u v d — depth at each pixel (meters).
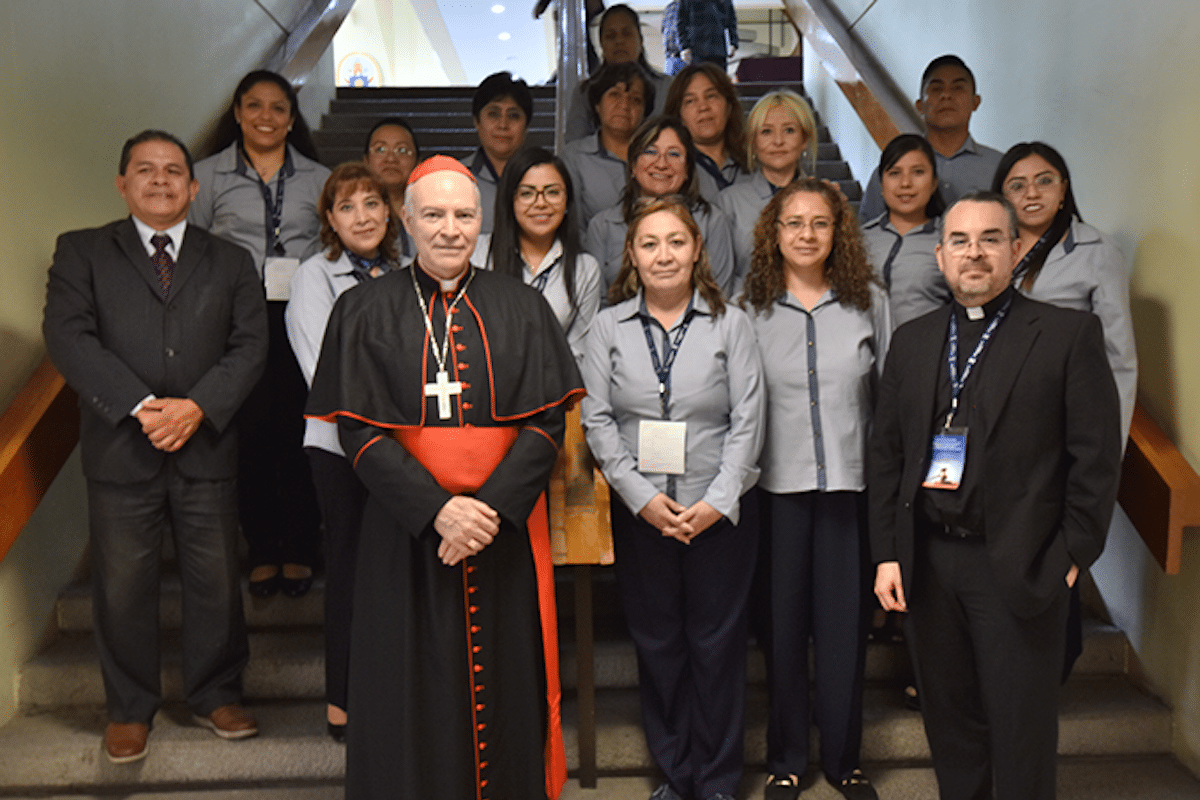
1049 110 3.74
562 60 4.75
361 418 2.26
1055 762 2.40
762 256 2.86
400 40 15.60
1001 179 2.98
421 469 2.22
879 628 3.31
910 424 2.45
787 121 3.45
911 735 3.01
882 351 2.85
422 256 2.33
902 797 2.88
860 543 2.78
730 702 2.74
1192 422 2.91
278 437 3.45
